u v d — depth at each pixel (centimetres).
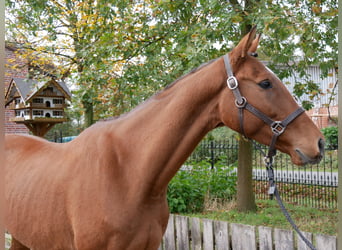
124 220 169
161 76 472
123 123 190
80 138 200
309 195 675
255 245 293
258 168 996
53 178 193
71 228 183
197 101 176
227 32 422
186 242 342
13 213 210
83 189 177
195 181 586
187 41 425
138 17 527
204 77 178
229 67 175
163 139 175
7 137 257
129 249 172
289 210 561
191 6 453
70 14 732
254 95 168
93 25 546
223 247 314
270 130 167
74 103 683
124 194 173
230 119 174
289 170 1013
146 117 184
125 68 500
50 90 607
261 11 380
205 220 328
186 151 178
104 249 172
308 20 415
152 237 179
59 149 214
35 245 203
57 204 187
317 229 450
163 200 191
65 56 736
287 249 277
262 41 477
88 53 512
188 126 177
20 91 604
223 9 409
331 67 446
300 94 490
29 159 222
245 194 550
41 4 596
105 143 183
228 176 650
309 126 166
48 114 609
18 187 210
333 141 1145
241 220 500
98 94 524
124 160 179
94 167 179
